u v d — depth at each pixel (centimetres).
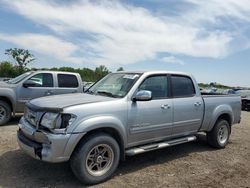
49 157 428
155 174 526
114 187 459
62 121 437
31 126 472
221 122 714
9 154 594
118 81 568
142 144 551
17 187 445
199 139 809
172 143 591
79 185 461
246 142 808
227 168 575
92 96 531
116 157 489
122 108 499
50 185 457
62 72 1055
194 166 580
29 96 963
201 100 658
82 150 446
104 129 482
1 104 908
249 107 1925
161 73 590
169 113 579
